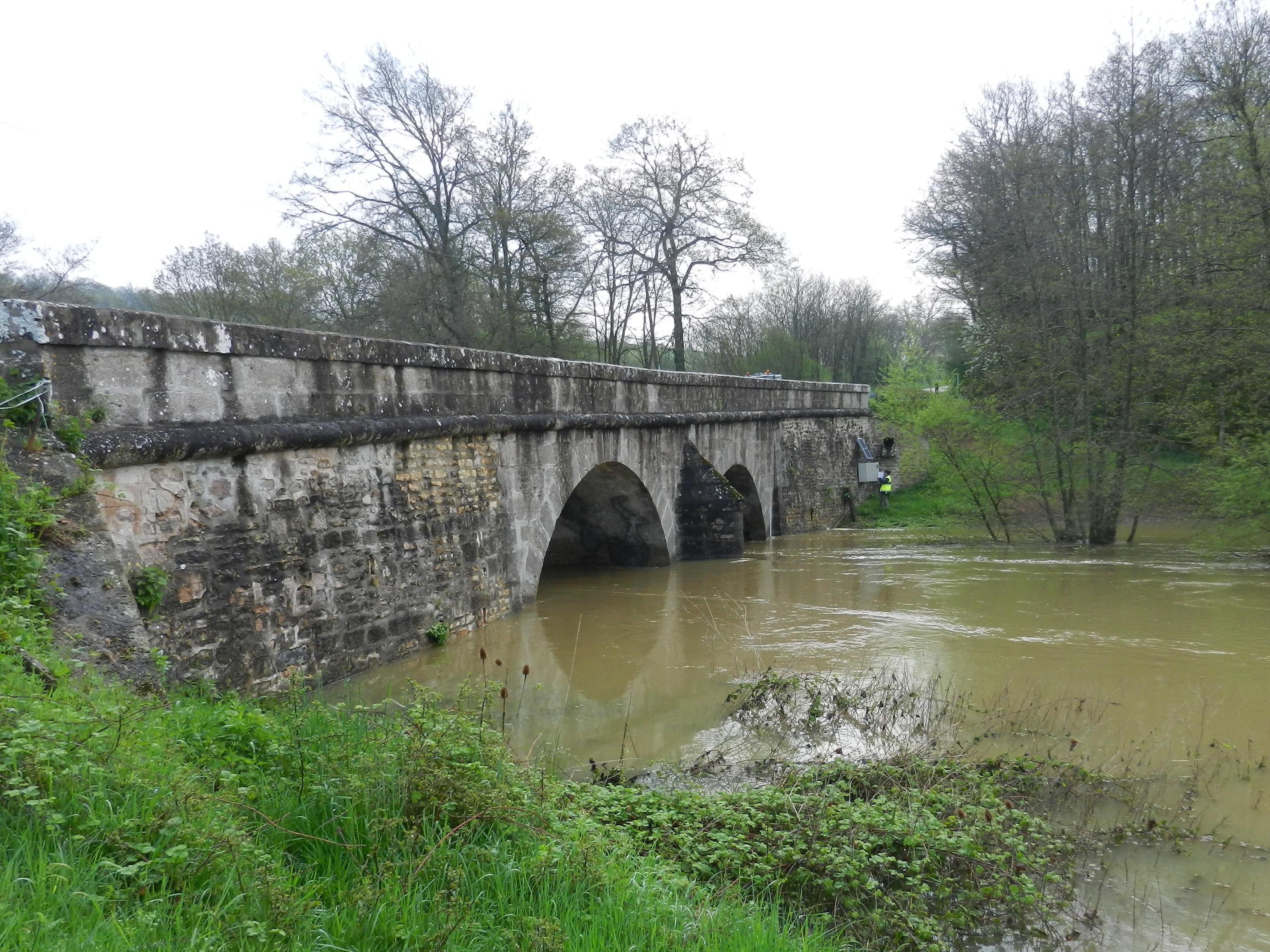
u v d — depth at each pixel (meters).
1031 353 18.86
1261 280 14.48
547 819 4.02
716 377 18.25
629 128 27.92
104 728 3.43
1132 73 16.98
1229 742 6.52
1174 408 16.48
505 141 22.75
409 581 9.11
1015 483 18.83
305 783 3.83
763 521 20.70
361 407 8.43
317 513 7.80
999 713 7.15
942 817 5.11
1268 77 15.49
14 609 4.39
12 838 2.67
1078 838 5.03
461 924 3.02
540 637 10.04
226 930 2.62
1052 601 11.91
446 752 4.17
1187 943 4.12
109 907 2.54
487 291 22.89
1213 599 11.84
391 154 21.78
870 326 41.56
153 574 6.01
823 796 5.20
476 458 10.43
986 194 21.92
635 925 3.33
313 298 23.73
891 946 4.03
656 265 28.84
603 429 13.57
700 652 9.38
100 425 5.87
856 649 9.34
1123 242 17.25
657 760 6.26
